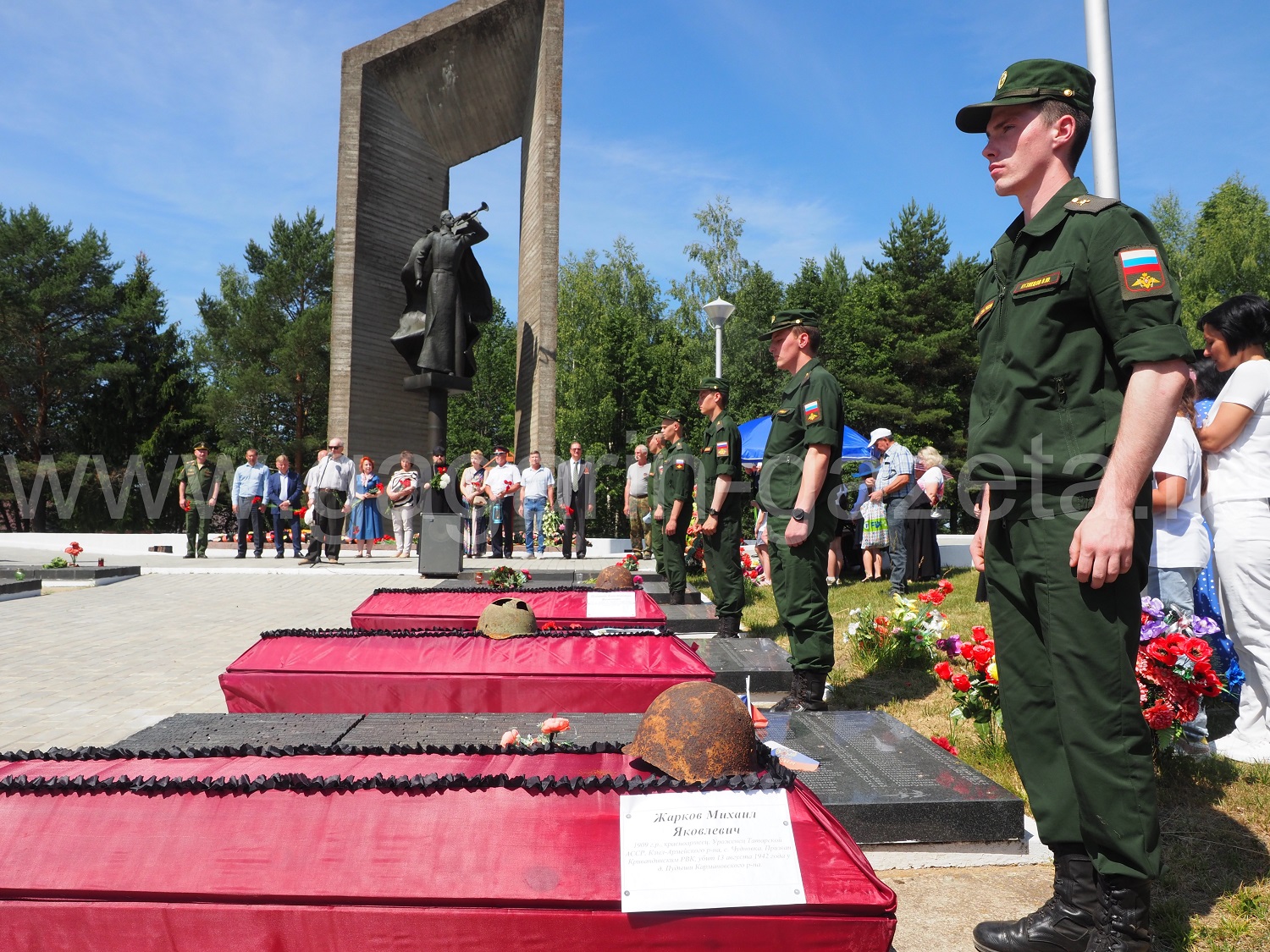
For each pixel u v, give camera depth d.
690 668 4.89
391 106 23.89
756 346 45.41
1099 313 2.54
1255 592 4.57
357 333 22.92
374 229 23.41
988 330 2.90
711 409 8.04
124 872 2.38
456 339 22.84
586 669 4.88
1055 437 2.61
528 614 5.44
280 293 49.62
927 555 12.02
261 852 2.40
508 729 3.77
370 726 3.82
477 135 25.94
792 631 5.59
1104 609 2.50
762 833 2.36
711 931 2.27
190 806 2.50
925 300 40.84
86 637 9.16
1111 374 2.60
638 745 2.71
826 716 4.75
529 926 2.28
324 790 2.51
